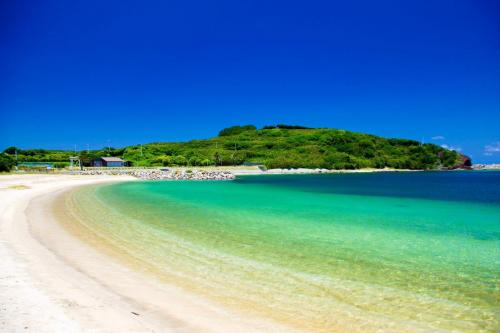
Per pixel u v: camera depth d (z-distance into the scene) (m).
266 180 65.31
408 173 117.75
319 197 32.81
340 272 10.02
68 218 17.94
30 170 68.50
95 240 13.16
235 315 7.05
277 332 6.39
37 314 6.19
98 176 62.22
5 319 5.90
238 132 187.12
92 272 9.21
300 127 184.50
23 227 14.74
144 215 19.89
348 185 52.88
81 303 6.89
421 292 8.59
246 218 19.36
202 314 7.00
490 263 11.16
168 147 127.75
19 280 7.92
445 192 40.84
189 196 32.16
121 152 114.12
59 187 38.06
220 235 14.73
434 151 152.62
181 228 16.11
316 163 114.69
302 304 7.73
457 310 7.59
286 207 24.66
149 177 63.41
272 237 14.51
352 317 7.14
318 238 14.45
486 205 27.72
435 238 14.90
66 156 103.00
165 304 7.38
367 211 23.28
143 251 11.83
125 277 9.02
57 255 10.63
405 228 17.12
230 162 105.19
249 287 8.70
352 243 13.65
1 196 25.80
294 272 9.94
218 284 8.85
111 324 6.07
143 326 6.14
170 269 9.95
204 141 150.00
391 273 10.02
